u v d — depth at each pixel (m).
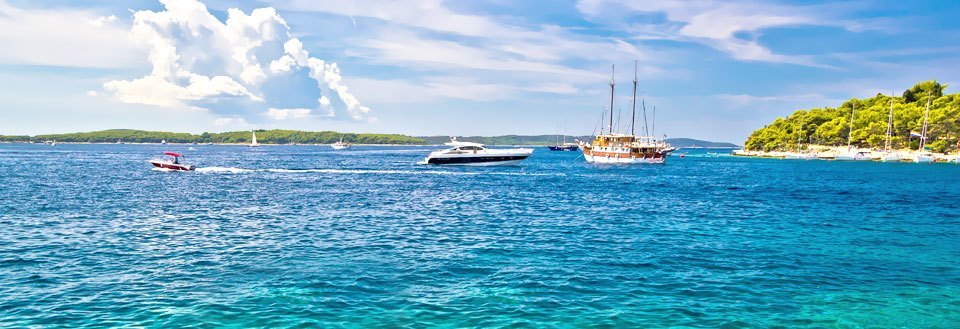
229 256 24.89
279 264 23.42
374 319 16.88
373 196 51.81
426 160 114.75
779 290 20.23
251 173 90.50
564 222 35.56
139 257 24.53
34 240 27.95
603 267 23.23
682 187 67.00
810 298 19.36
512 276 21.67
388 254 25.48
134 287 19.92
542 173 96.69
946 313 18.02
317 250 26.28
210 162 140.38
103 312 17.33
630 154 135.50
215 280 20.89
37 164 115.31
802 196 56.38
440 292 19.58
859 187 69.25
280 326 16.27
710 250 26.84
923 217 40.22
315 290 19.67
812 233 32.19
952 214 42.16
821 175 98.25
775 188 66.88
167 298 18.70
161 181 69.62
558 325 16.53
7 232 30.08
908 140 179.88
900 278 22.05
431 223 34.72
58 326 16.16
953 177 92.06
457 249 26.72
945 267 23.88
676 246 27.78
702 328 16.47
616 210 42.19
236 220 35.56
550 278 21.44
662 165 138.75
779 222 36.72
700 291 19.97
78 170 93.12
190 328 16.08
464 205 44.72
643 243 28.50
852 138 193.00
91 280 20.75
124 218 36.09
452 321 16.78
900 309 18.34
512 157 113.50
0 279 20.72
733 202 49.56
